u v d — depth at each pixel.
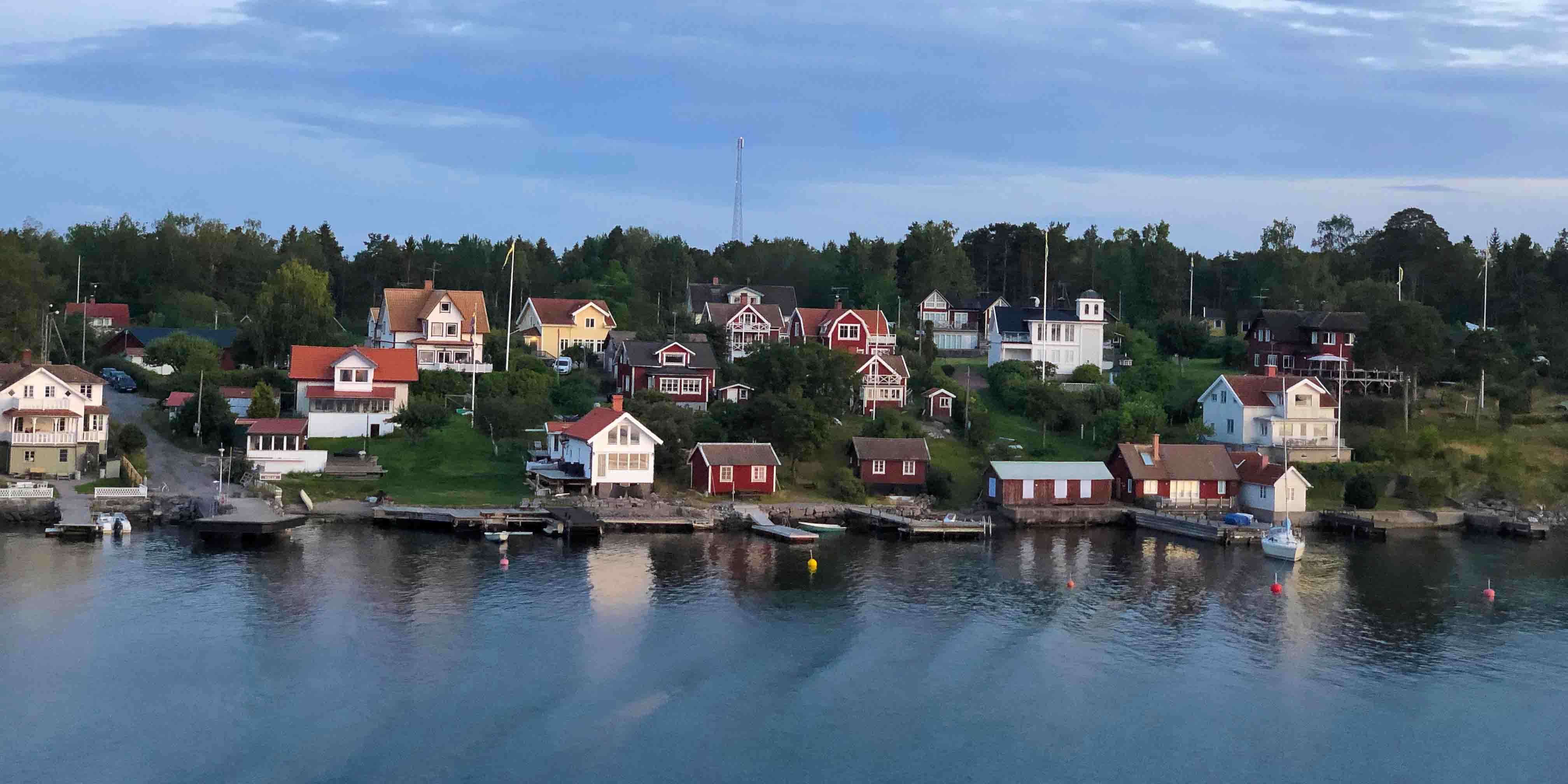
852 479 105.06
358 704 51.59
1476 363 130.38
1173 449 109.19
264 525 82.62
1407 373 129.25
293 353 114.75
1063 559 86.12
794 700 54.03
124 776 44.12
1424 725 53.53
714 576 76.81
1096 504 106.12
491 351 136.88
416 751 46.91
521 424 112.62
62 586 68.25
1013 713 53.53
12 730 47.84
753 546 87.62
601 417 101.75
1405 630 68.12
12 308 122.94
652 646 60.81
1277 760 49.47
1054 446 119.25
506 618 64.94
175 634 60.19
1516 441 121.94
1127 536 97.94
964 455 116.19
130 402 121.31
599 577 75.06
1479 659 63.03
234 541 81.81
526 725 49.88
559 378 129.62
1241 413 119.69
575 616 65.88
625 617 65.94
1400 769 49.06
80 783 43.53
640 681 55.62
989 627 66.31
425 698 52.53
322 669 55.69
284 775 44.50
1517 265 181.75
